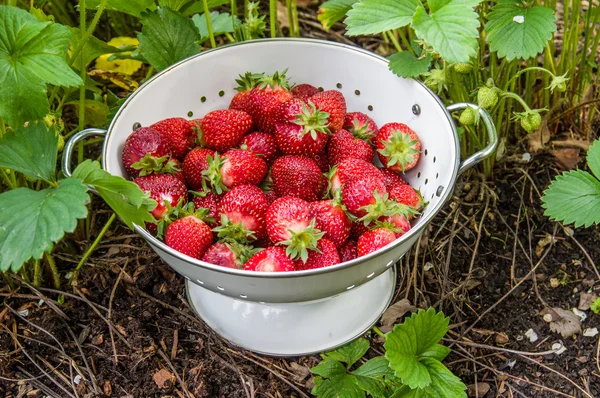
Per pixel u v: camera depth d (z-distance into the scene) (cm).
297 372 72
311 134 70
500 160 86
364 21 67
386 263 63
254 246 69
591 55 86
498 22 71
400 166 72
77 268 76
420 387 64
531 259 79
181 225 66
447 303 76
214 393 71
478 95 71
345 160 70
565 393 71
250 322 72
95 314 75
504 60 82
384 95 75
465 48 64
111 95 84
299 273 59
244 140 72
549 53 84
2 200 58
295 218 64
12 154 61
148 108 72
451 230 81
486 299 77
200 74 74
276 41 75
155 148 68
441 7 66
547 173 85
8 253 56
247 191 67
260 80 75
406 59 72
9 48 61
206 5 78
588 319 75
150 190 68
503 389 71
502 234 81
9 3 67
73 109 88
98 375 71
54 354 72
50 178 62
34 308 75
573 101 87
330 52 75
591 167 71
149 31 76
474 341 75
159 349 73
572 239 80
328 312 71
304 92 76
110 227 81
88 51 77
